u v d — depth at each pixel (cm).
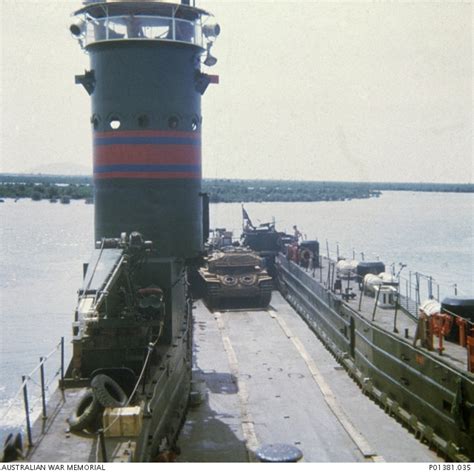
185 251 2041
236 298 3953
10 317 3512
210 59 2094
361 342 2338
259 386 2294
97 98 2009
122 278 1606
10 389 2366
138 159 1973
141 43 1950
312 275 3409
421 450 1716
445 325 1752
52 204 17738
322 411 2041
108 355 1543
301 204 18650
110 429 1221
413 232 8738
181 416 1880
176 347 1850
